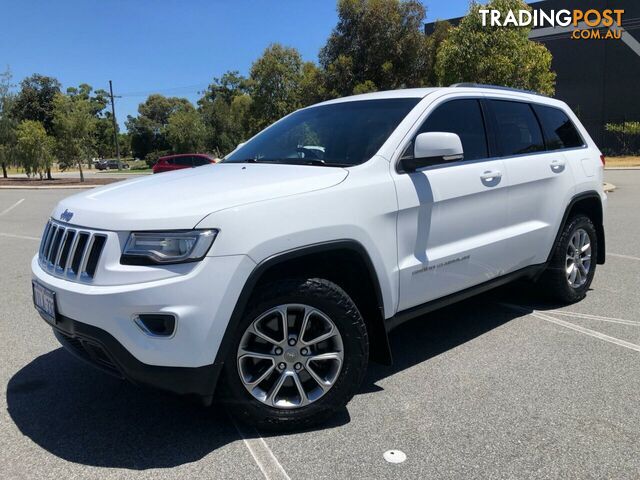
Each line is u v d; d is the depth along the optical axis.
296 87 25.73
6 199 20.81
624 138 32.84
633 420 3.06
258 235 2.74
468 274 3.87
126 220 2.68
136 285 2.59
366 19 21.22
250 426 3.10
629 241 8.19
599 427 3.00
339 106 4.22
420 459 2.74
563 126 5.04
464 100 4.06
